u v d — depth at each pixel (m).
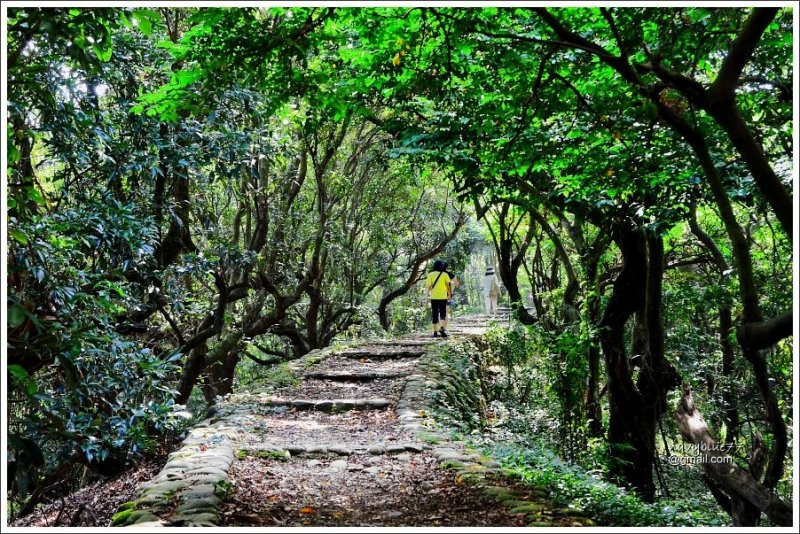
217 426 7.88
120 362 6.74
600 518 4.99
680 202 8.42
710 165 4.90
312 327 19.19
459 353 15.00
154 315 11.30
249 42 5.25
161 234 9.95
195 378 11.45
